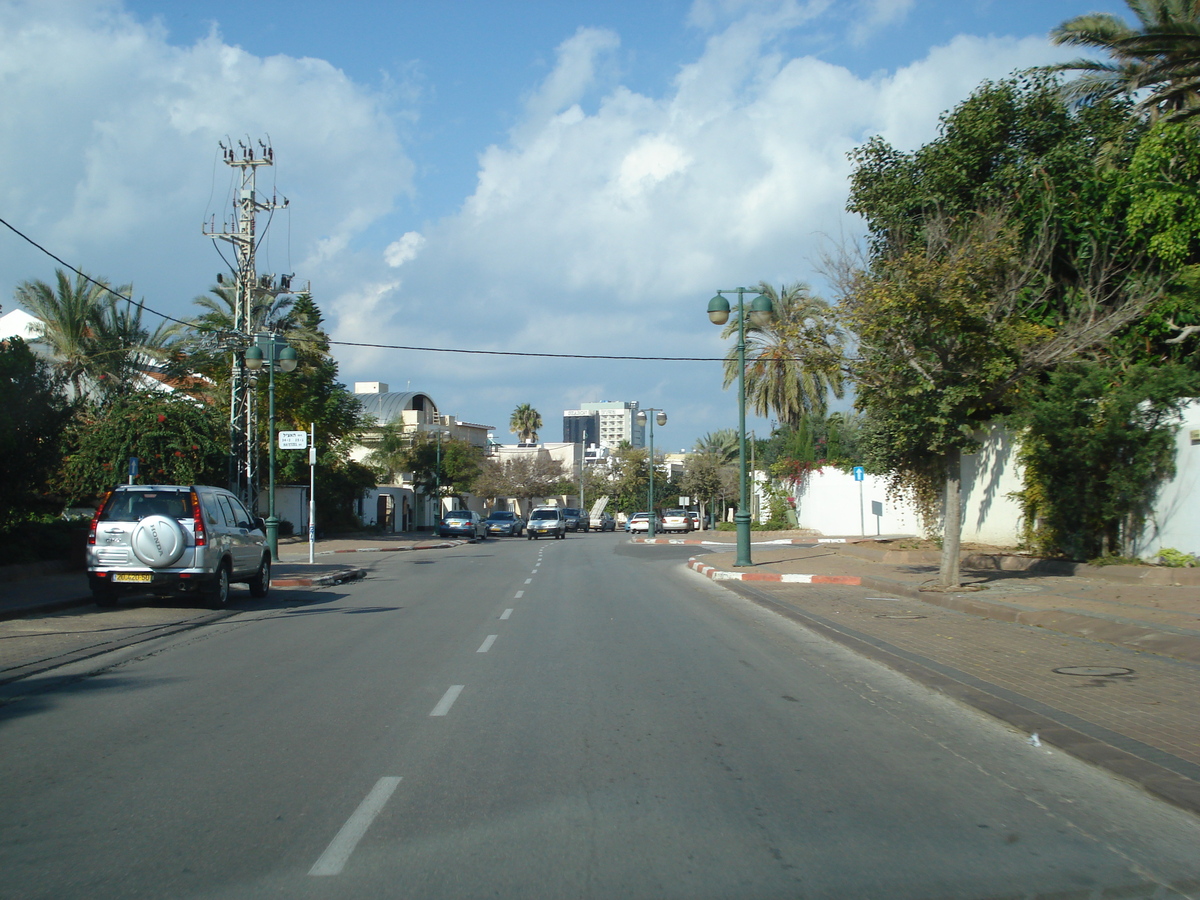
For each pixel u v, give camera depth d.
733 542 43.31
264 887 4.61
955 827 5.47
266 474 44.41
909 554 24.53
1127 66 23.55
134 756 6.91
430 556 34.94
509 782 6.28
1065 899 4.54
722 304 24.80
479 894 4.54
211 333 43.91
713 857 5.00
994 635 12.63
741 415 25.34
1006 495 22.95
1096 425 17.48
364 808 5.74
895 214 24.03
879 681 9.88
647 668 10.63
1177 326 20.05
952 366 16.58
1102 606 14.12
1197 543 16.30
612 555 35.50
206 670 10.45
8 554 20.80
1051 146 23.75
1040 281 22.38
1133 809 5.81
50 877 4.72
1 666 10.46
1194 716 7.87
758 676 10.17
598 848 5.12
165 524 15.30
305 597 18.91
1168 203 19.84
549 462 88.50
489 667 10.66
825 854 5.05
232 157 34.75
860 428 30.44
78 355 40.91
